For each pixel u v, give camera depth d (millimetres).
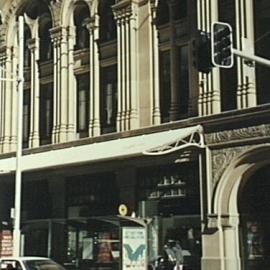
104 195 32688
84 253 32188
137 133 30266
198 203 28234
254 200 27172
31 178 36312
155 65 30766
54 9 36250
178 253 28750
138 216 30781
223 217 26625
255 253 26781
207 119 27188
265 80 26312
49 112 36562
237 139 26188
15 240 29188
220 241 26469
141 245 24453
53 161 32750
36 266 21734
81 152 31781
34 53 37562
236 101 26969
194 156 28156
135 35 31672
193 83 28844
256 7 26891
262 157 25578
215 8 28141
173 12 30328
